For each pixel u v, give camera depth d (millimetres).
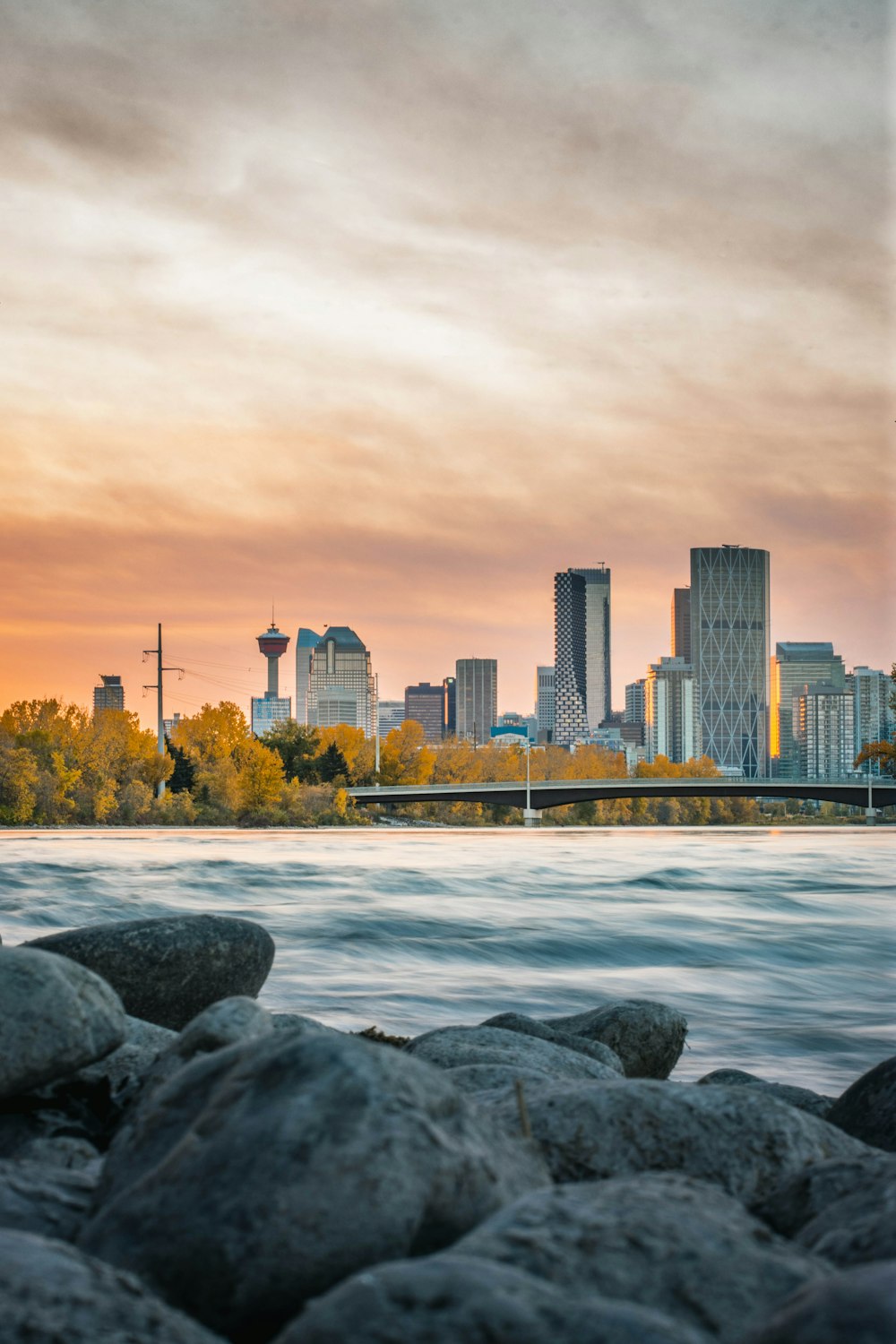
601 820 161875
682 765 174375
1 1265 2846
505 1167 3680
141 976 8961
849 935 30562
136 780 119125
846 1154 4957
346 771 144625
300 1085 3615
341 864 58500
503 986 21812
